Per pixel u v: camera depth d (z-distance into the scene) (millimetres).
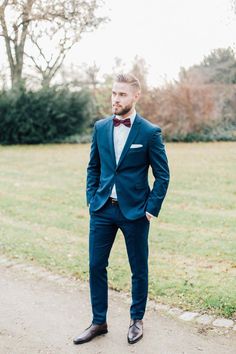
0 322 3859
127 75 3219
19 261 5477
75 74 28531
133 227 3354
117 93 3195
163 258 5480
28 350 3385
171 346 3420
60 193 9797
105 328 3611
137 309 3572
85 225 7172
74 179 11656
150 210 3291
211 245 5973
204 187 10211
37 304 4242
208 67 25750
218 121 23625
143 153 3301
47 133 23750
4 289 4625
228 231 6645
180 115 22891
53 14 10375
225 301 4133
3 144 23516
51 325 3801
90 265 3498
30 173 12867
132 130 3287
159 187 3291
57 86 24672
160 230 6719
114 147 3352
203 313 3947
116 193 3336
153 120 23109
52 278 4910
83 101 24656
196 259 5438
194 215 7641
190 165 13766
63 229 6949
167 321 3828
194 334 3602
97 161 3562
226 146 20016
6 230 6879
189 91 22781
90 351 3367
